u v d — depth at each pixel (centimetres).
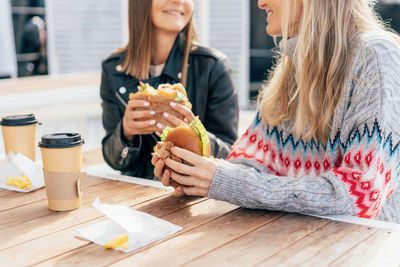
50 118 350
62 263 87
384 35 123
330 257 88
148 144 198
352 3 128
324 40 129
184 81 201
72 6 554
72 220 110
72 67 568
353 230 101
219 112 204
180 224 106
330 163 131
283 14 133
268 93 153
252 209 117
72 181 116
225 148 191
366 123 115
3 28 511
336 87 128
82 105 386
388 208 134
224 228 103
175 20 193
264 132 152
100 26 562
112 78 209
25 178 136
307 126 138
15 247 95
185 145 119
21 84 417
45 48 555
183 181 119
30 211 117
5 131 154
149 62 203
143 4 194
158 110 157
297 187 112
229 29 629
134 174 197
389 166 117
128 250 91
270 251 91
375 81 115
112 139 188
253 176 116
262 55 630
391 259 87
